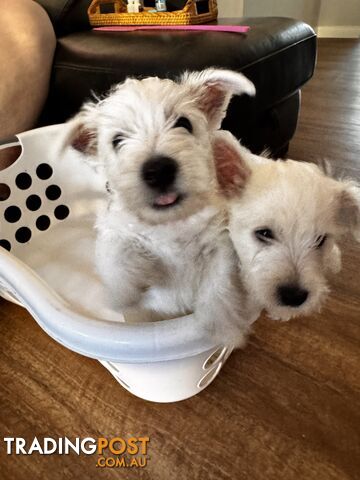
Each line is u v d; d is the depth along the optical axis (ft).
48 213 1.57
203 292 0.85
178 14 1.69
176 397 1.06
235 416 1.04
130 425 1.05
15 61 1.40
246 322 0.87
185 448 0.99
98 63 1.38
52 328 0.78
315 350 1.18
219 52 1.34
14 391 1.15
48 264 1.47
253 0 3.77
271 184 0.82
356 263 1.46
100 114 0.95
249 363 1.16
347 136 2.34
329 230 0.83
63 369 1.20
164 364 0.86
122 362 0.74
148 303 1.02
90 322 0.75
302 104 2.92
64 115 1.55
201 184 0.81
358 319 1.26
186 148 0.83
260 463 0.95
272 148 1.89
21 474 0.98
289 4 4.56
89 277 1.42
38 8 1.57
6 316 1.39
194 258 0.93
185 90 0.93
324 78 3.51
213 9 1.93
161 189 0.77
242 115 1.47
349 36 5.49
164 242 0.91
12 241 1.48
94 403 1.11
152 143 0.82
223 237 0.90
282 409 1.05
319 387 1.09
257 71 1.48
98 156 1.00
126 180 0.79
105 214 1.02
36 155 1.47
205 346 0.77
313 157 2.11
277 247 0.81
